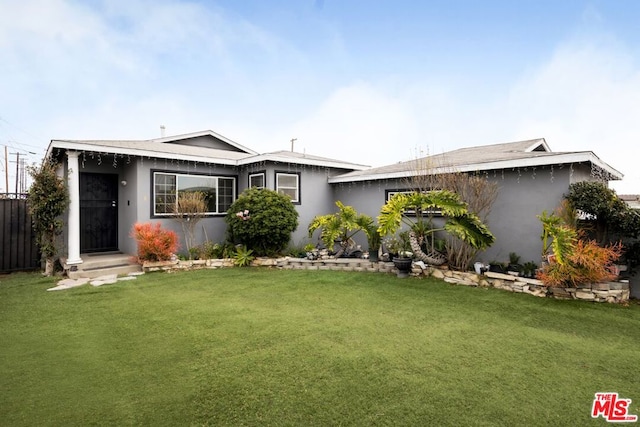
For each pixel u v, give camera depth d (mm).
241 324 4531
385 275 7832
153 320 4691
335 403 2732
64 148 7641
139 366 3363
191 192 10008
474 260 7730
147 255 8195
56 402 2760
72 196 7781
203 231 10234
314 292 6281
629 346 3906
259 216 8812
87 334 4199
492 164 7328
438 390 2930
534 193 7023
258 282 7125
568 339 4090
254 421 2520
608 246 6250
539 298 5859
